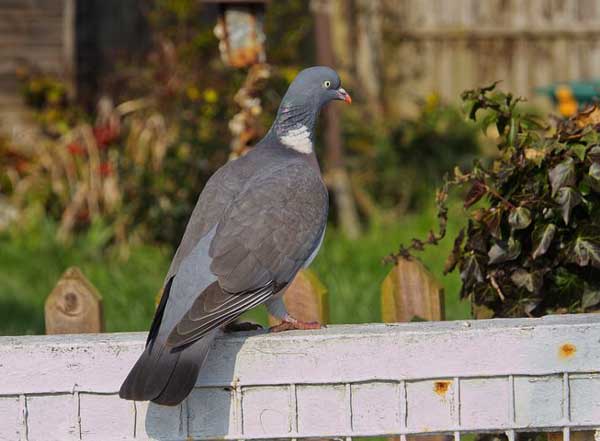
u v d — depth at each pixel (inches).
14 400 237.5
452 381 234.7
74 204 754.2
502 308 289.1
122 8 879.7
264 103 739.4
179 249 267.3
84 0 869.8
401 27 929.5
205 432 237.9
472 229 283.9
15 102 840.9
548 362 233.3
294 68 780.0
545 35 936.9
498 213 274.7
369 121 872.9
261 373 235.8
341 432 236.4
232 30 542.3
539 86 941.2
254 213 266.1
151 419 237.8
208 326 238.2
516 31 934.4
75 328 304.5
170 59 807.7
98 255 689.0
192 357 232.1
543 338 233.0
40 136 833.5
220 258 255.0
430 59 933.8
